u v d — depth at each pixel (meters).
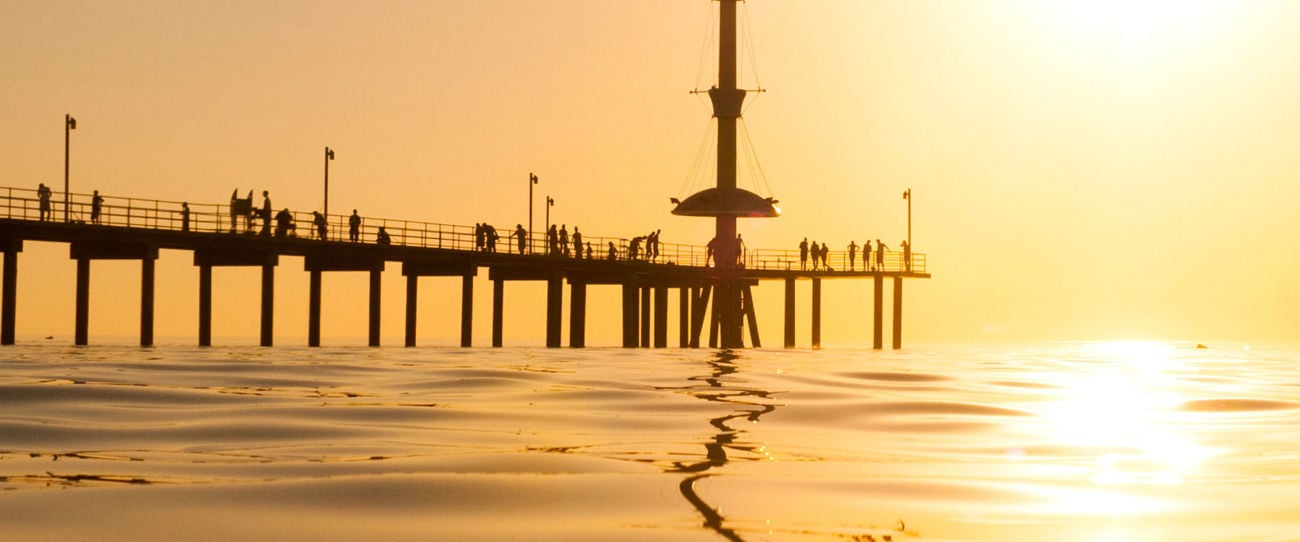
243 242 57.09
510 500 13.19
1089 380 37.41
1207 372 45.81
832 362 48.72
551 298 73.62
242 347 58.75
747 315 86.38
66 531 11.45
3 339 51.00
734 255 81.12
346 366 34.88
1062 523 12.62
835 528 12.22
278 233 58.16
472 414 21.34
